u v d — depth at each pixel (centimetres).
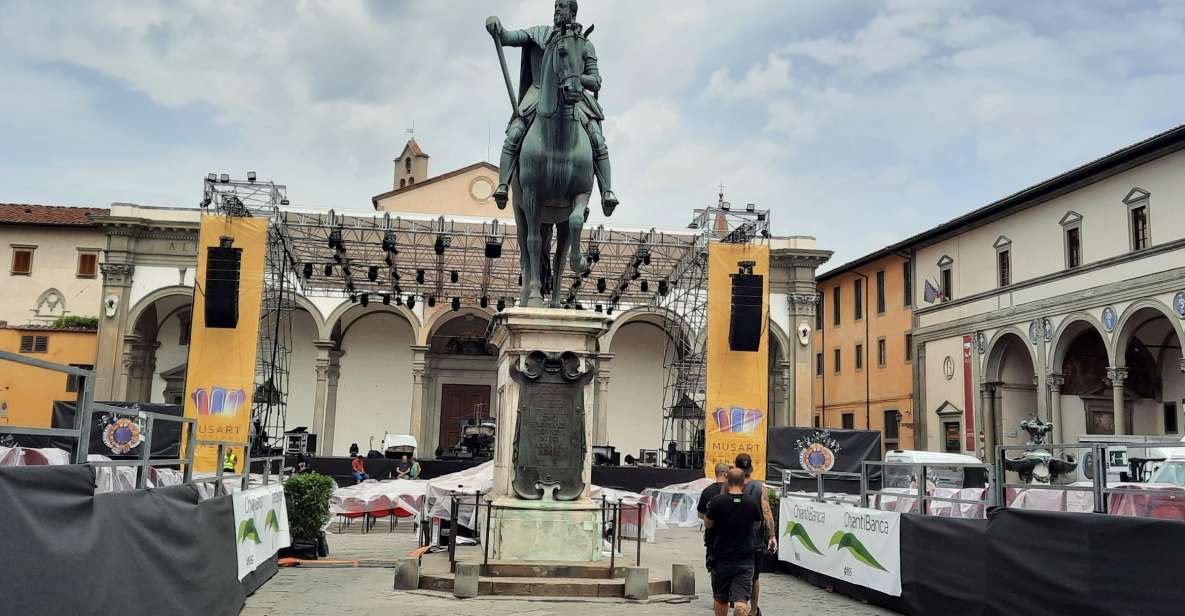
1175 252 2684
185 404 2106
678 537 1892
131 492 587
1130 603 655
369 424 3809
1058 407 3195
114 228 3441
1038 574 751
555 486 957
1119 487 732
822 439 2369
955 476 2161
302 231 2434
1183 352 2648
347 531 1917
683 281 2866
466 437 3506
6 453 873
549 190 991
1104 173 2994
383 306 3625
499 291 2961
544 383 962
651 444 3825
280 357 2698
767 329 2266
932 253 4069
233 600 841
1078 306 3089
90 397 520
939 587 897
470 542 1370
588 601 899
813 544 1205
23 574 427
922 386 4100
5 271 3922
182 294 3447
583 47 943
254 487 1092
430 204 3928
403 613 838
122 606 548
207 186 2197
